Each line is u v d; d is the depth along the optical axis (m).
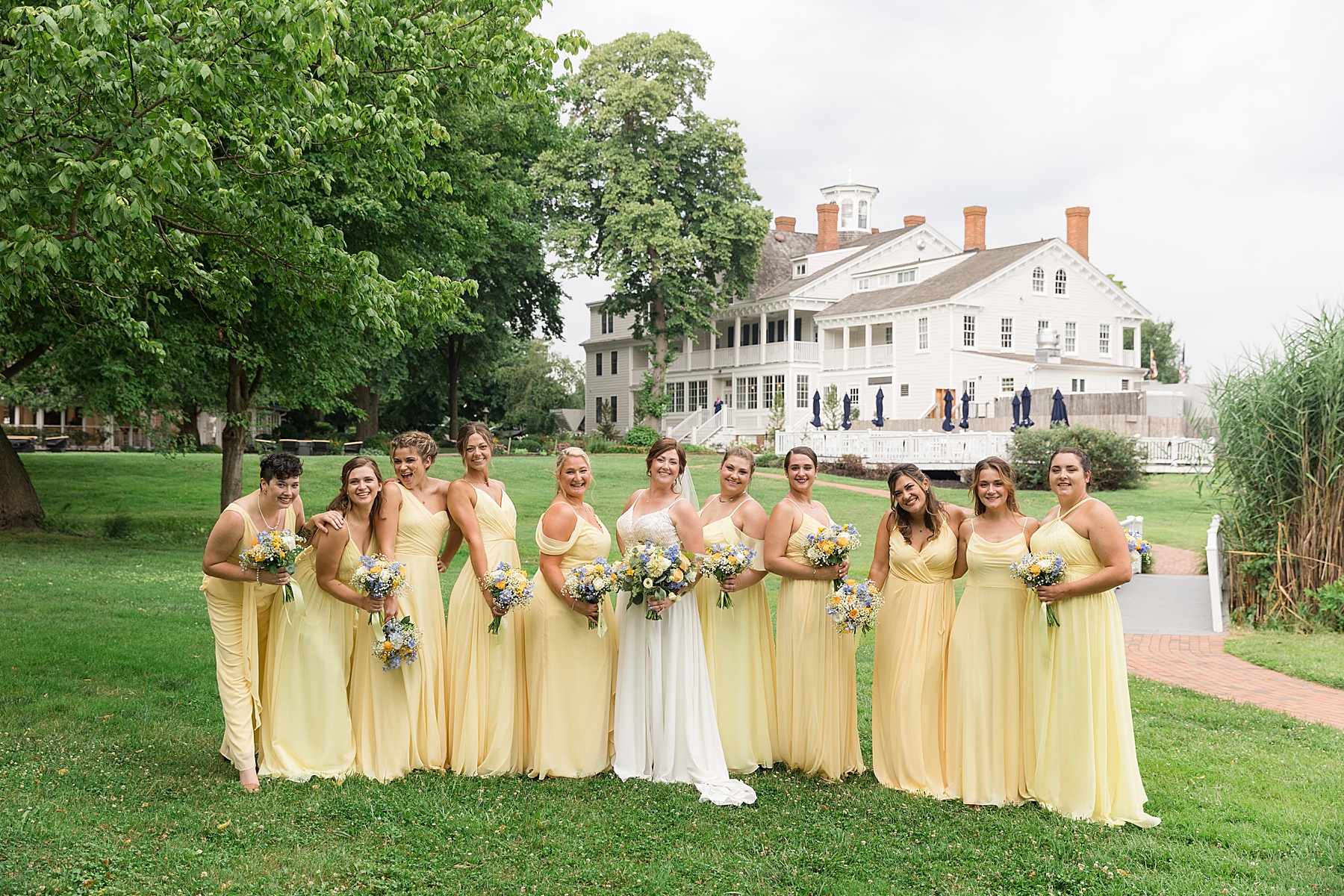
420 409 55.41
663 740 5.47
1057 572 4.95
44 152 7.19
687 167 44.69
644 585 5.25
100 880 3.92
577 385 72.31
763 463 31.75
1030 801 5.25
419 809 4.80
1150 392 31.58
